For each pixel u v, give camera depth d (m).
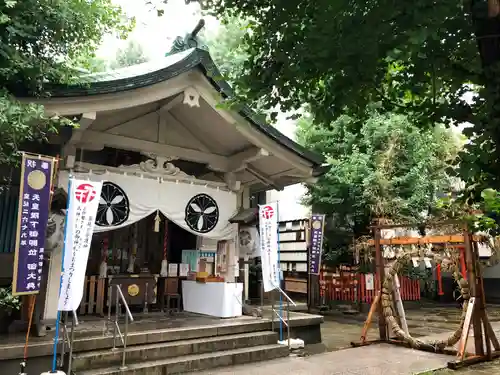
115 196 8.73
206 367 7.26
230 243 10.55
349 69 3.50
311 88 4.25
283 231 17.56
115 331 7.00
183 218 9.63
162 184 9.43
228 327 8.40
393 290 9.98
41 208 5.85
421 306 18.44
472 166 3.00
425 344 8.94
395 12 3.02
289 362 7.82
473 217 5.48
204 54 8.47
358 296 15.64
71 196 6.16
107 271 10.87
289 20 3.93
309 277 15.54
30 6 5.78
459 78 3.49
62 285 5.98
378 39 3.19
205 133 10.04
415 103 4.32
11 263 7.62
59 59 6.76
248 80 4.25
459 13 3.29
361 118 4.53
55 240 7.60
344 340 10.67
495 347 8.62
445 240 8.91
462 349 7.79
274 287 8.72
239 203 11.19
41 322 7.10
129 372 6.46
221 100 8.66
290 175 10.91
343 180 14.92
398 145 14.56
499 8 2.46
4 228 7.61
